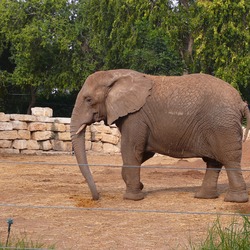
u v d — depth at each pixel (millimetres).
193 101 12086
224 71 30172
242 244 7918
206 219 10609
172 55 34062
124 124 12453
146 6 31766
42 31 36031
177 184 15211
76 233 9633
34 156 23203
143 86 12352
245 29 30422
